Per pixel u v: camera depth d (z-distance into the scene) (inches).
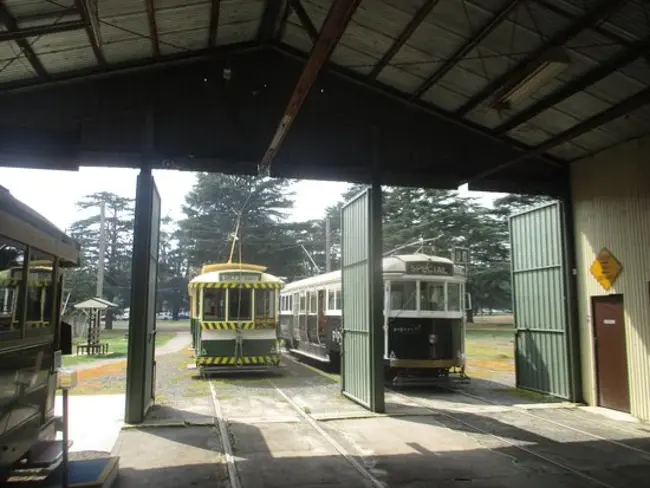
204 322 609.0
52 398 258.1
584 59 316.8
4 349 182.7
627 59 304.8
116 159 380.8
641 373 396.8
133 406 371.2
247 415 401.7
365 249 440.1
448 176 441.1
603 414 411.2
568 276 474.3
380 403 412.2
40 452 232.2
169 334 1596.9
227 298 617.0
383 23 337.1
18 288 200.2
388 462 285.7
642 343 395.5
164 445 318.7
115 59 367.2
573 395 461.4
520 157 405.7
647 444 323.6
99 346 924.0
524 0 279.9
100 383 571.2
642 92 319.3
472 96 395.9
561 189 478.6
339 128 424.8
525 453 303.7
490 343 1157.1
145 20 320.8
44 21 285.1
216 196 1856.5
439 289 554.6
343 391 490.6
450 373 601.9
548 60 262.5
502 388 546.6
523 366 539.8
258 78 410.3
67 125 373.4
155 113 390.0
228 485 250.5
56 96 372.8
